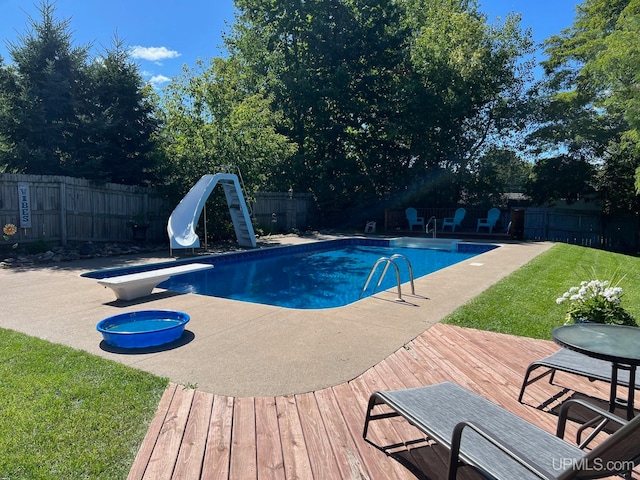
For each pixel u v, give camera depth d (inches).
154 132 538.6
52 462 83.5
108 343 156.1
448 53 735.7
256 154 570.3
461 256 534.9
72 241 432.8
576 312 158.7
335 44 746.8
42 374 125.8
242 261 455.2
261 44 813.2
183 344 158.7
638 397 120.0
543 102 775.1
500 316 201.8
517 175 852.0
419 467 86.3
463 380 130.0
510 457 61.4
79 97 486.9
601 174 751.7
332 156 803.4
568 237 751.1
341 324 187.5
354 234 709.9
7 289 252.4
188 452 88.9
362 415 107.0
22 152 429.1
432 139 773.3
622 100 490.9
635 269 367.9
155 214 514.6
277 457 88.4
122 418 101.4
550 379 129.2
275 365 138.8
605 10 657.0
